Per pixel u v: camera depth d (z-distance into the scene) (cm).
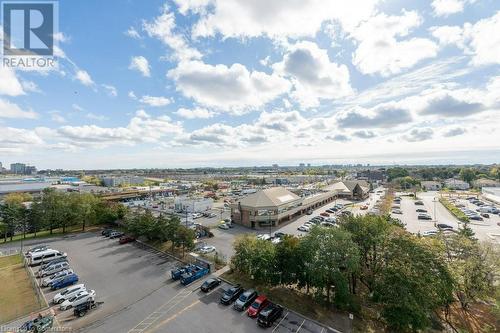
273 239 5762
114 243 5769
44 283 3784
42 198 7119
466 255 3231
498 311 2697
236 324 2803
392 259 2923
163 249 5228
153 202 11300
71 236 6469
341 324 2798
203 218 8381
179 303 3234
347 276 3105
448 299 2702
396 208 9362
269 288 3562
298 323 2812
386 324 2789
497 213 8231
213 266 4138
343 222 3756
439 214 8494
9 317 3011
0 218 6631
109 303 3266
